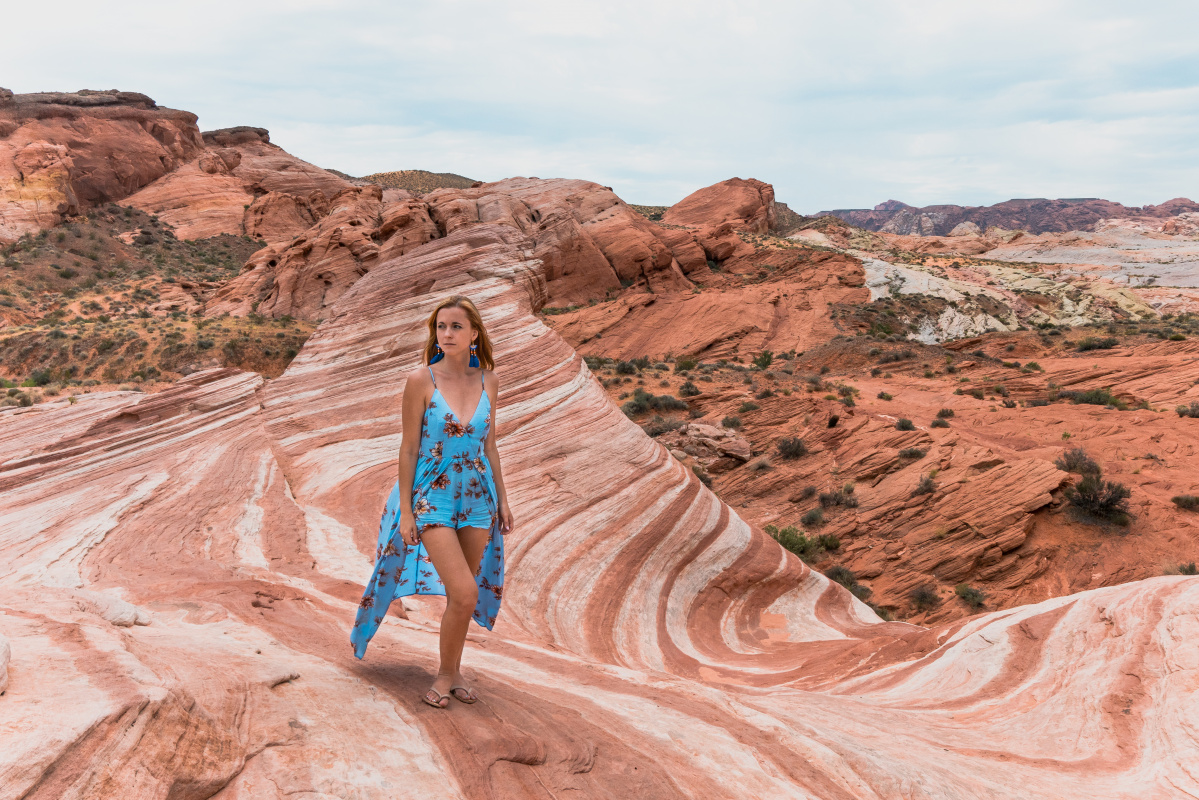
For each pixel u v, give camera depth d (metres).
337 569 6.71
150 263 80.06
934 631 7.16
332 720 2.46
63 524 7.29
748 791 2.71
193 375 12.10
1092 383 45.09
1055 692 4.68
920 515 26.83
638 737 3.06
